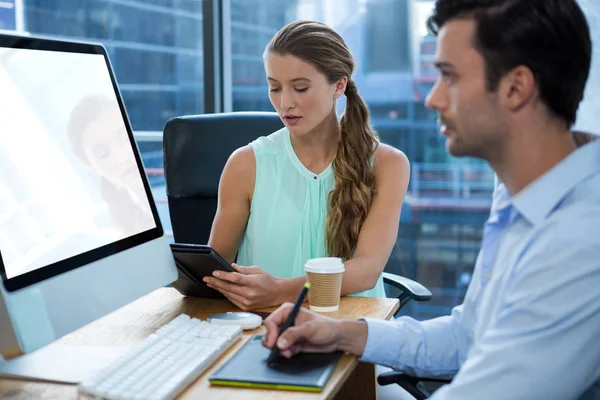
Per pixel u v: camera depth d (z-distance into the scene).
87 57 1.34
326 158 1.83
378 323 1.25
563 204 0.99
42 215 1.12
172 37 3.60
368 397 1.49
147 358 1.07
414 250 4.05
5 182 1.07
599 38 2.29
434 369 1.27
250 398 0.98
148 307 1.47
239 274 1.43
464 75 1.00
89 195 1.25
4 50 1.13
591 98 2.32
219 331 1.22
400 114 3.86
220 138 2.05
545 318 0.91
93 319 1.17
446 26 1.02
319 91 1.69
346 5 3.70
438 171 3.92
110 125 1.37
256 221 1.83
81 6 3.80
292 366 1.09
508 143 1.02
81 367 1.11
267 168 1.84
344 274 1.60
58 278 1.11
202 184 2.04
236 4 3.38
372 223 1.76
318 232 1.80
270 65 1.70
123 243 1.29
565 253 0.91
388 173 1.81
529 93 0.97
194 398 0.98
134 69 3.75
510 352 0.92
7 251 1.03
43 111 1.19
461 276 4.03
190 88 3.56
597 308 0.89
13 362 1.13
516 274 0.96
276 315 1.17
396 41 3.74
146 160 3.62
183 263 1.45
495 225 1.15
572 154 1.00
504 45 0.97
